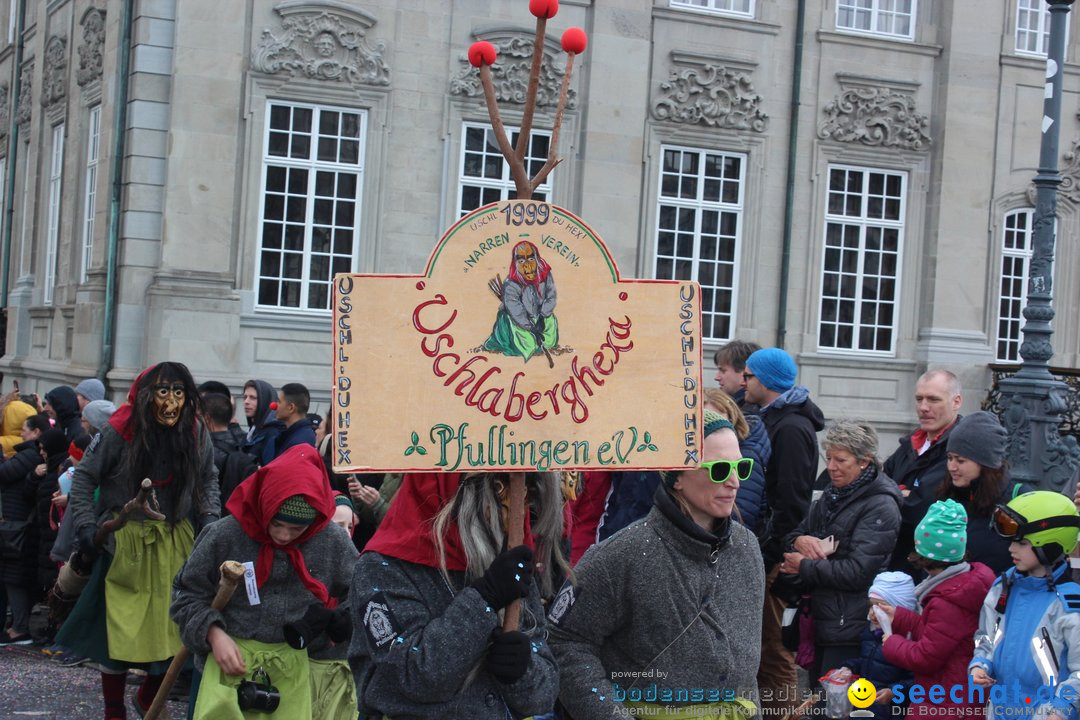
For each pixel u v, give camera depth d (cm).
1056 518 465
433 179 1570
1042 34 1852
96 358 1533
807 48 1734
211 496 639
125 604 606
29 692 745
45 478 876
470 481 345
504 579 326
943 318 1769
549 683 348
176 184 1472
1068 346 1855
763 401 654
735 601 386
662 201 1675
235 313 1489
